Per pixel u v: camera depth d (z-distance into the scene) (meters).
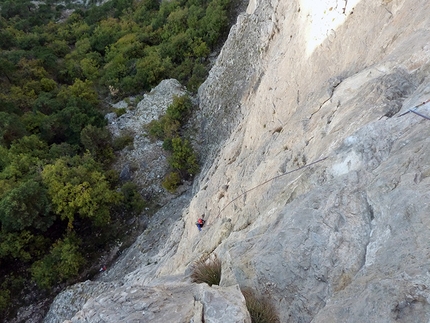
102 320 8.05
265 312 7.41
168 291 8.97
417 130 7.80
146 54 47.12
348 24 13.48
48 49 54.50
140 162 33.44
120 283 22.61
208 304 7.12
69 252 26.08
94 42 56.00
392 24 11.81
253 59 29.67
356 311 5.68
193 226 19.45
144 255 25.89
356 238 7.06
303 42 16.19
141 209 30.47
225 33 44.41
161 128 34.56
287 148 12.86
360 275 6.35
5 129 32.88
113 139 35.88
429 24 10.37
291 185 10.10
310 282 7.23
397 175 7.13
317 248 7.39
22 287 26.62
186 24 47.91
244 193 14.05
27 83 43.59
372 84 10.23
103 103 42.69
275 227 8.82
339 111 10.77
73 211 27.59
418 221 6.05
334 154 9.09
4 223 25.83
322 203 7.95
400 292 5.34
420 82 9.77
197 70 40.84
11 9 78.12
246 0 45.62
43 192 27.42
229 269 8.86
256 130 18.86
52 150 32.59
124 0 67.00
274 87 18.16
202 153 33.03
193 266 12.25
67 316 22.95
